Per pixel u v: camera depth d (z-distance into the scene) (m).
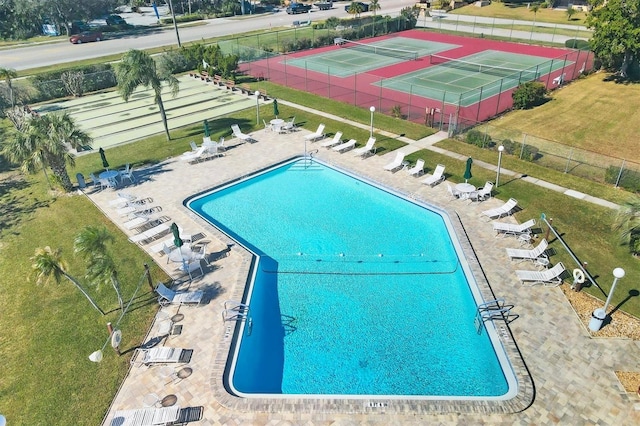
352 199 24.34
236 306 16.56
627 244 18.97
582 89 40.59
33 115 34.34
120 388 13.82
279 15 81.50
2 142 32.66
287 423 12.60
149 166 27.80
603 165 24.88
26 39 66.69
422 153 27.98
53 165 24.53
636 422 12.45
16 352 15.39
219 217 23.05
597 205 22.17
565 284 17.31
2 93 38.97
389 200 24.05
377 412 12.81
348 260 19.77
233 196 24.88
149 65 28.38
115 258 19.66
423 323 16.52
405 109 35.78
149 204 23.45
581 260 18.50
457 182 24.53
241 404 13.05
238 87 42.44
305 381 14.45
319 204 23.98
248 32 66.69
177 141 31.39
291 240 21.16
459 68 48.78
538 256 18.56
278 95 40.16
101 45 60.50
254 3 93.25
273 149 29.41
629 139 30.47
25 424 13.01
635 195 21.28
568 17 70.31
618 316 15.77
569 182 24.28
